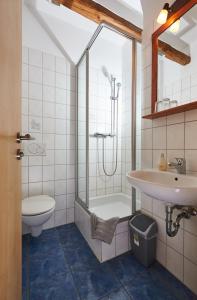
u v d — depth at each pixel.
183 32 1.15
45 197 1.71
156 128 1.35
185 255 1.10
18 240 0.80
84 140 1.99
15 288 0.72
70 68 2.04
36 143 1.83
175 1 1.16
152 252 1.30
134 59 1.77
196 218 1.02
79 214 1.88
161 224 1.29
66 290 1.08
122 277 1.18
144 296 1.04
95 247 1.42
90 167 2.12
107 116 2.26
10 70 0.63
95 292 1.07
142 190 0.91
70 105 2.05
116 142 2.36
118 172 2.37
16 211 0.76
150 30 1.42
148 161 1.44
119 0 1.77
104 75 2.21
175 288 1.09
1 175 0.48
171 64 1.24
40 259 1.37
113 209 2.02
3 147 0.51
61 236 1.73
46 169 1.90
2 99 0.50
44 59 1.88
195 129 1.04
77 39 2.08
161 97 1.32
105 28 1.91
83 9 1.63
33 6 1.83
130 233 1.41
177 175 1.05
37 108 1.83
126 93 2.26
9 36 0.61
